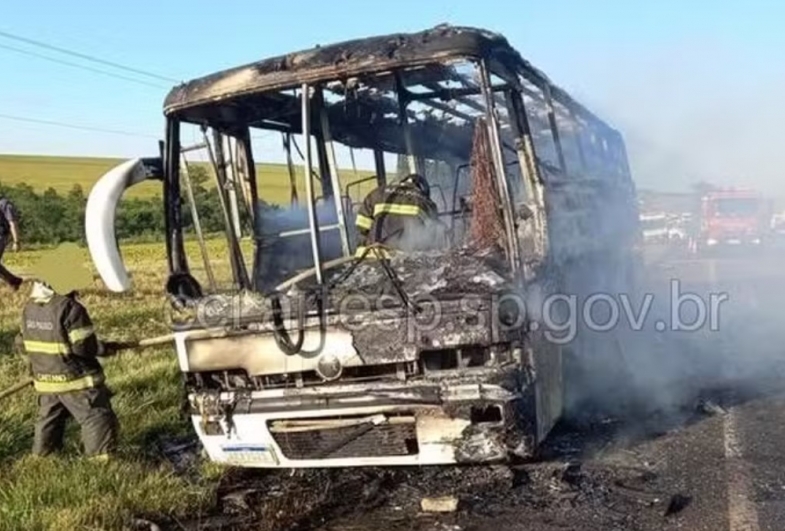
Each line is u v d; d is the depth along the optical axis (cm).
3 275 934
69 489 536
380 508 520
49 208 4972
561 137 773
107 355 638
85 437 624
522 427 499
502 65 542
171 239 586
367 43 532
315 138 613
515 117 571
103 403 633
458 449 503
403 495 539
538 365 532
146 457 631
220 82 563
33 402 770
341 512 518
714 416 701
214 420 550
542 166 611
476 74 508
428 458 510
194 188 599
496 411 499
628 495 511
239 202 625
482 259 509
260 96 567
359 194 658
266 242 638
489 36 519
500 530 470
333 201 610
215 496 547
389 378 515
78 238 4744
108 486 549
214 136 615
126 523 494
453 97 601
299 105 593
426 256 519
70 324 617
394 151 671
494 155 506
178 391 833
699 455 591
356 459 526
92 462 589
